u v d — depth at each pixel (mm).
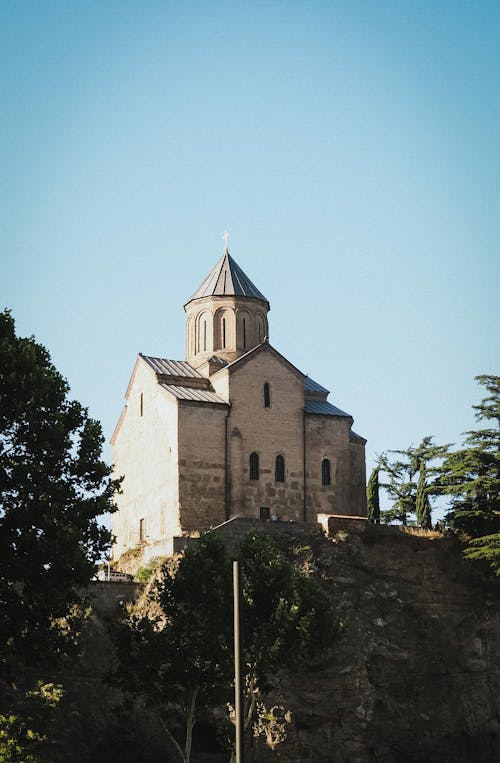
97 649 58125
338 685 60031
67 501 50031
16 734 46906
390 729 60531
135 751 54094
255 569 51031
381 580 65812
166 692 49375
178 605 55281
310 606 50438
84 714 55500
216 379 73375
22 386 49281
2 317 51906
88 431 51312
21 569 46781
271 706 58031
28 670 55688
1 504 48438
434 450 85062
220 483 70000
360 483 77062
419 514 74188
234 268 79562
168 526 69188
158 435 72188
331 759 58188
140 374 75875
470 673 65125
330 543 65938
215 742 57094
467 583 68125
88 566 47938
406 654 63188
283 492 71938
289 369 74312
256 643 48594
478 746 62562
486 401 71438
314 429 74250
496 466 70375
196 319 78125
